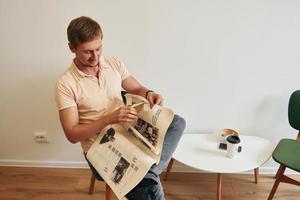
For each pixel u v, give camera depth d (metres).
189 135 2.03
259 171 2.19
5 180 2.06
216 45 1.87
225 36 1.84
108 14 1.78
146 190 1.30
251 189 2.03
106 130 1.42
